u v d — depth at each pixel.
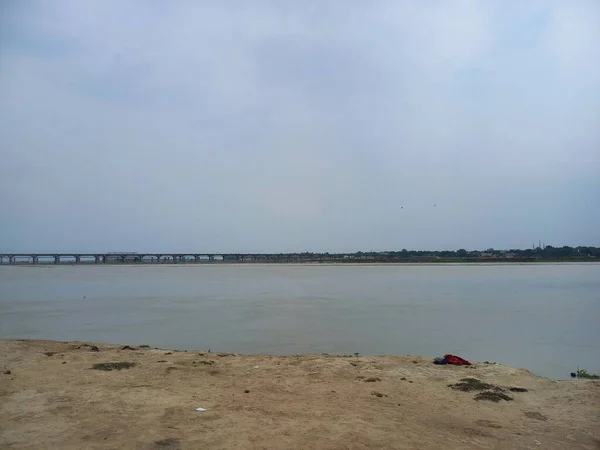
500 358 19.03
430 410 8.75
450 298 45.38
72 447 6.37
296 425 7.48
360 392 9.74
